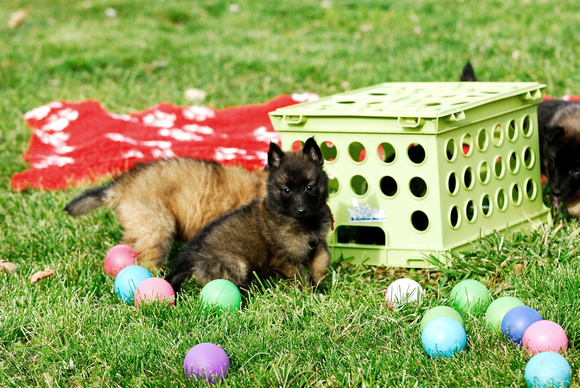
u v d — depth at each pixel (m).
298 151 3.00
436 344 2.69
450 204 3.04
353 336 2.78
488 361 2.67
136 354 2.73
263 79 4.88
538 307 2.82
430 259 3.03
